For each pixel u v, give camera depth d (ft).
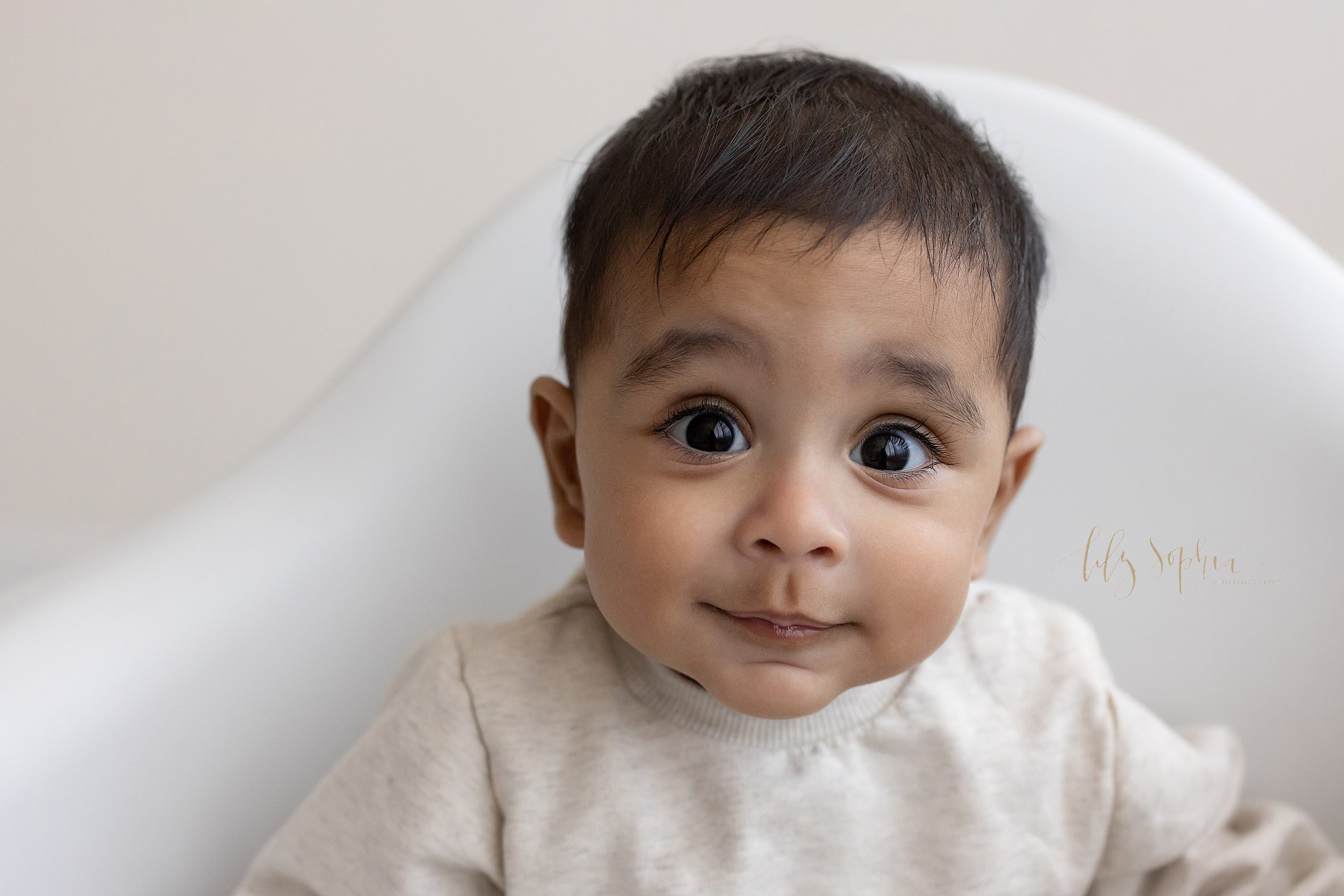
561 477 2.18
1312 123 4.29
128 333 4.90
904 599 1.80
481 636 2.23
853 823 2.13
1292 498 2.62
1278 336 2.72
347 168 4.71
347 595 2.66
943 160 1.88
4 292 4.80
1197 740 2.50
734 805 2.08
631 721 2.12
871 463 1.80
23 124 4.60
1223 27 4.22
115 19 4.49
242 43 4.55
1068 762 2.25
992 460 1.92
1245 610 2.64
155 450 5.07
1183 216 2.86
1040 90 3.00
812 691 1.82
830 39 4.41
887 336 1.72
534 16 4.50
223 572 2.51
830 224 1.72
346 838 2.13
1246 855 2.37
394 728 2.14
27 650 2.24
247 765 2.47
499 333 2.93
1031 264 2.05
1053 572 2.79
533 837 2.07
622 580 1.83
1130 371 2.79
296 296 4.89
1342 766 2.59
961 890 2.16
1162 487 2.73
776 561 1.74
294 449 2.78
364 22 4.53
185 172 4.70
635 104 4.57
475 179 4.71
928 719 2.19
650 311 1.79
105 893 2.22
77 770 2.17
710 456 1.78
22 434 4.99
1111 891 2.33
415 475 2.79
